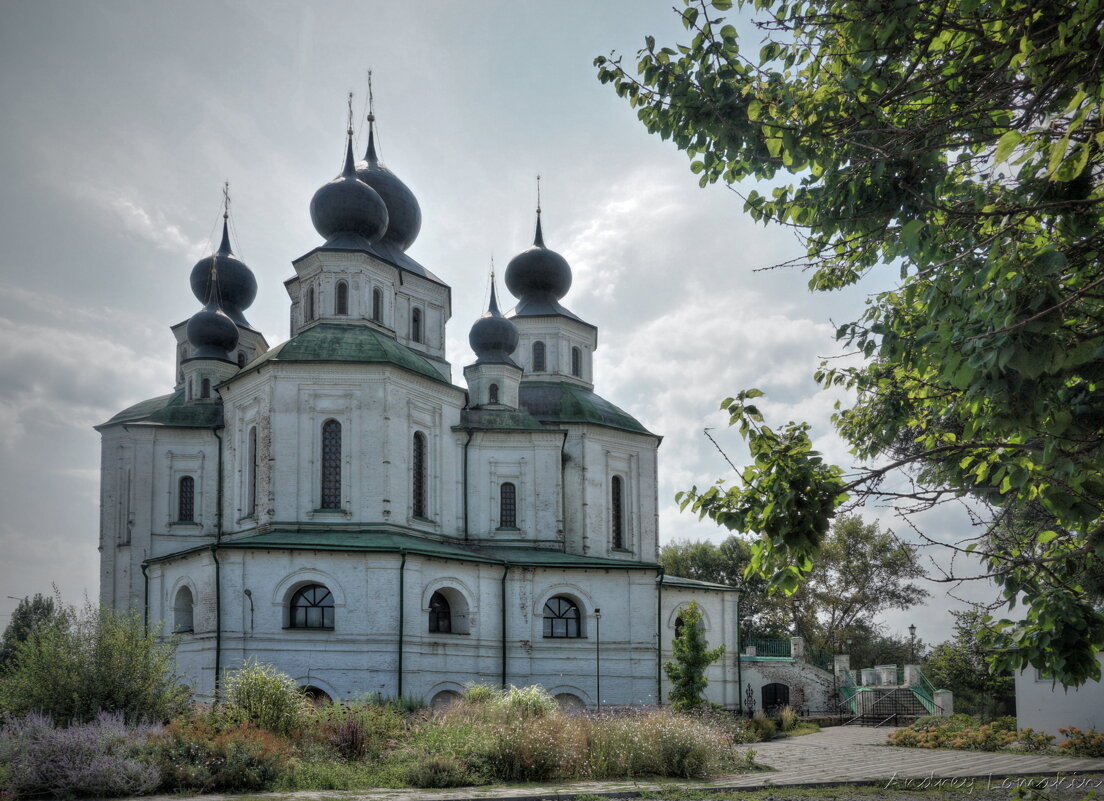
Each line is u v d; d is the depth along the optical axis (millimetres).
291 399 45750
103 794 19453
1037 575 10289
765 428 10922
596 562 47688
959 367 8211
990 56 10016
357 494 45250
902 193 10789
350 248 51031
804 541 10273
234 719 24750
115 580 53188
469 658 43719
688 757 25547
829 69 11539
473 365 56062
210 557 40000
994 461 10297
